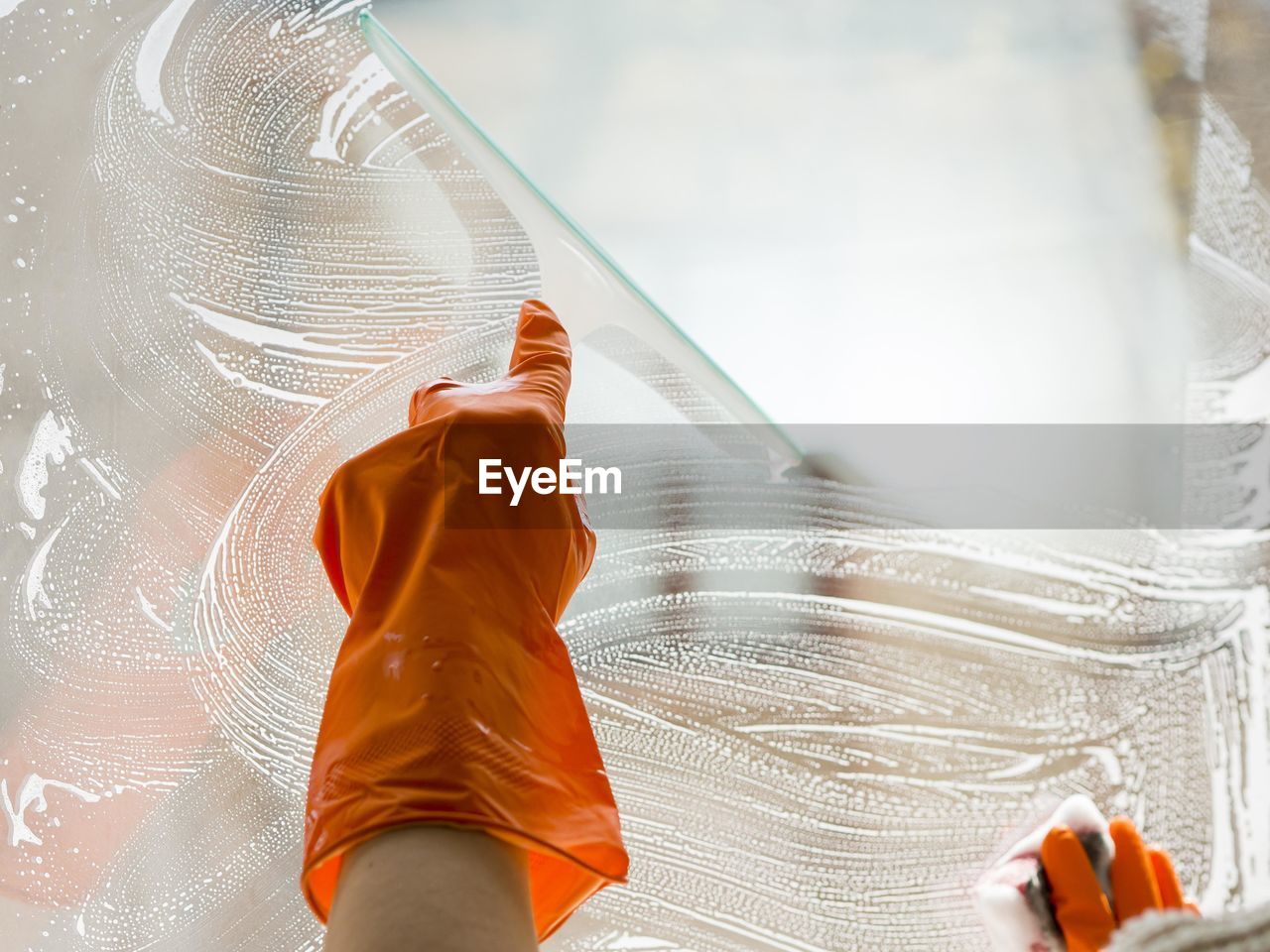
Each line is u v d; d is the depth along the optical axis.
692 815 0.96
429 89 1.20
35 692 1.03
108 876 0.96
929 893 0.92
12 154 1.30
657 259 1.22
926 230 1.24
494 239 1.24
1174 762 0.97
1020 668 1.02
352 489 0.80
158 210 1.26
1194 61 1.30
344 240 1.25
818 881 0.93
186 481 1.13
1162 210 1.24
